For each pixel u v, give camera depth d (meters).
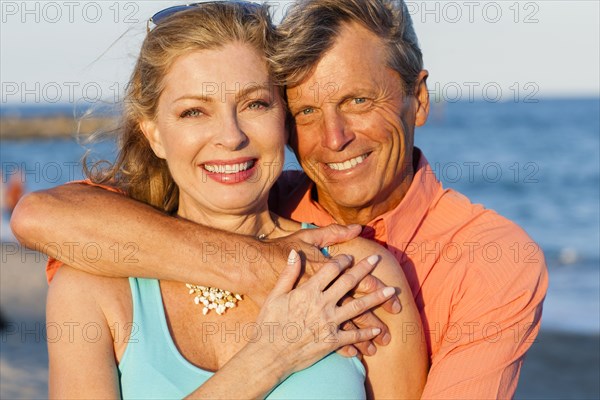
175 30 2.47
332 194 2.92
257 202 2.60
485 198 24.20
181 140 2.50
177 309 2.55
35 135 53.25
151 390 2.40
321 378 2.48
